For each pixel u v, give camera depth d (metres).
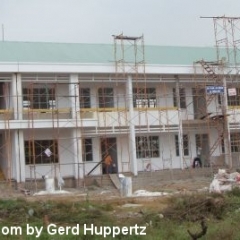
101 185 43.22
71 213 23.30
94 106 47.25
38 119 42.88
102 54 49.50
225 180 34.06
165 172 45.78
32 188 41.50
